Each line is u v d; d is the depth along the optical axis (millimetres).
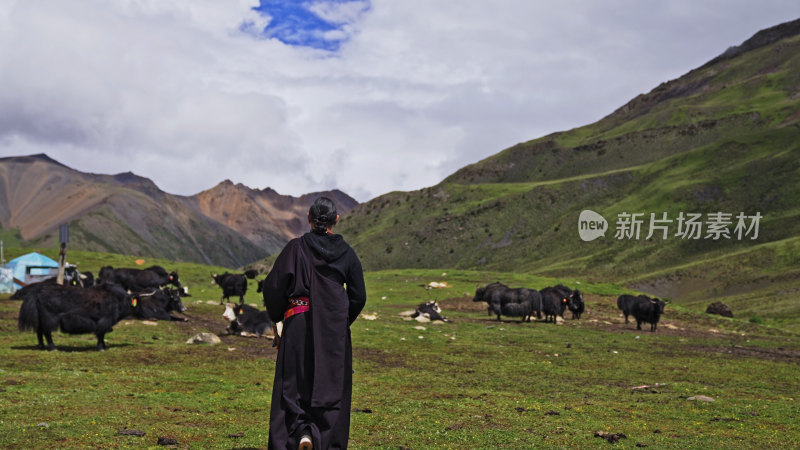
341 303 5438
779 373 18141
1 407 8227
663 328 37875
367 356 18156
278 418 5180
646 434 8680
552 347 23047
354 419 8984
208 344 18859
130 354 15547
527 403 11086
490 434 8164
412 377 14250
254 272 37125
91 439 6809
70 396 9453
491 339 25172
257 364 15234
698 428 9359
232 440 7156
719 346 27719
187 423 8086
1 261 53562
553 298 35281
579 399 11930
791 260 171125
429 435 8008
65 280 32000
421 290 53156
